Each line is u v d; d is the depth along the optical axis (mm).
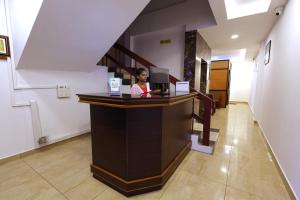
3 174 1893
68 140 2900
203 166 2133
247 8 2855
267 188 1708
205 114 2543
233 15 2996
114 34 2436
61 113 2781
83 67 2945
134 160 1548
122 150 1537
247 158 2369
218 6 2592
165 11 3969
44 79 2502
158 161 1648
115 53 4457
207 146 2529
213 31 3748
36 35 1846
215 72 7371
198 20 3562
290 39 2053
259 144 2918
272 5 2479
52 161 2205
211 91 7461
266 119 3123
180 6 3756
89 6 1827
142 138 1554
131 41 4648
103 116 1646
